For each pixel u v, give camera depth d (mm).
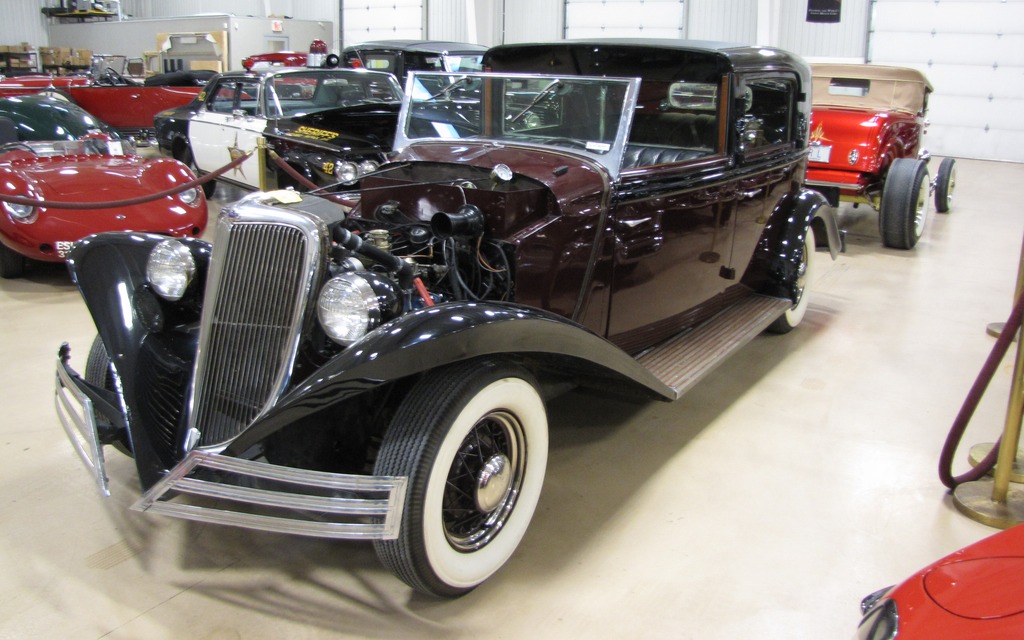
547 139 3201
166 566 2404
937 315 5070
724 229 3658
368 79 8000
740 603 2289
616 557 2492
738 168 3596
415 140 3578
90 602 2232
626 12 14703
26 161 5387
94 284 2803
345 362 1972
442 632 2145
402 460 2031
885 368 4164
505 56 3996
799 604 2291
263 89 7336
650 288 3275
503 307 2254
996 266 6340
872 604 1824
